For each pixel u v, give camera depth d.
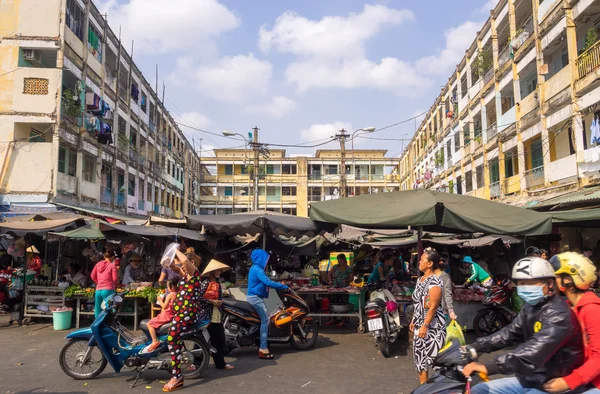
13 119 20.14
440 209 7.26
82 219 11.59
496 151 24.98
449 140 35.50
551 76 19.42
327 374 6.35
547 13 18.41
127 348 6.03
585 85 15.48
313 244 15.52
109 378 6.18
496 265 14.11
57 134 20.36
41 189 20.03
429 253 5.06
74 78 22.73
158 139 40.62
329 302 10.27
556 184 17.98
